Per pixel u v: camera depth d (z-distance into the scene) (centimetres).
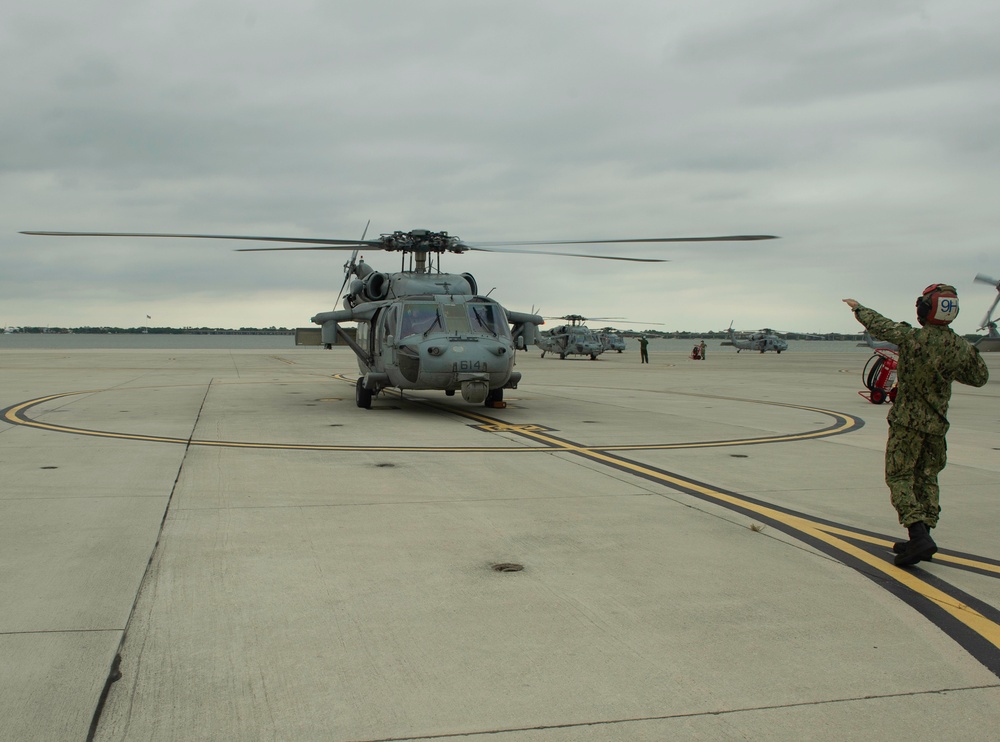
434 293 1494
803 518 632
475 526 596
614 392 2039
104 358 4334
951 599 449
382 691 331
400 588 456
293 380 2394
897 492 515
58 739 292
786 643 384
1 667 349
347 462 878
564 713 314
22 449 955
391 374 1420
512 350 1433
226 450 959
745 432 1191
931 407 510
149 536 560
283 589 452
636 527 597
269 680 340
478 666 355
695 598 445
